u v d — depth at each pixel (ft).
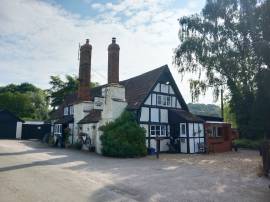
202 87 92.68
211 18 86.48
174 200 26.40
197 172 42.27
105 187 30.53
